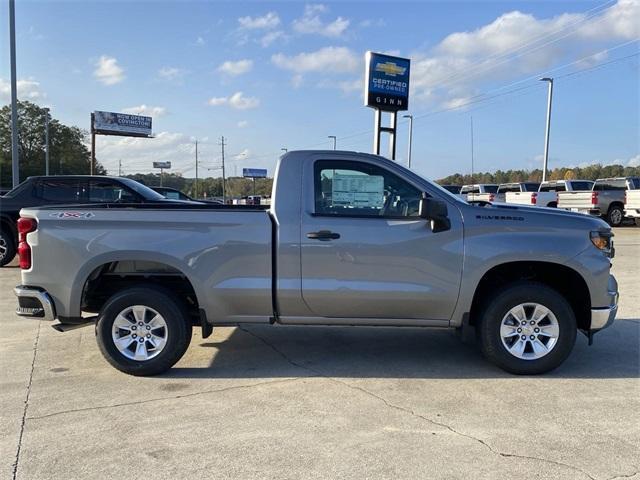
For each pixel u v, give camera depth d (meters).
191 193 116.62
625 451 3.44
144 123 74.94
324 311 4.93
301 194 4.91
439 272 4.82
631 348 5.76
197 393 4.46
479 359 5.38
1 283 9.34
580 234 4.84
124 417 3.96
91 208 5.01
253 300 4.89
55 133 89.56
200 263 4.84
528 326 4.89
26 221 4.93
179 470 3.21
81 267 4.86
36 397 4.35
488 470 3.20
